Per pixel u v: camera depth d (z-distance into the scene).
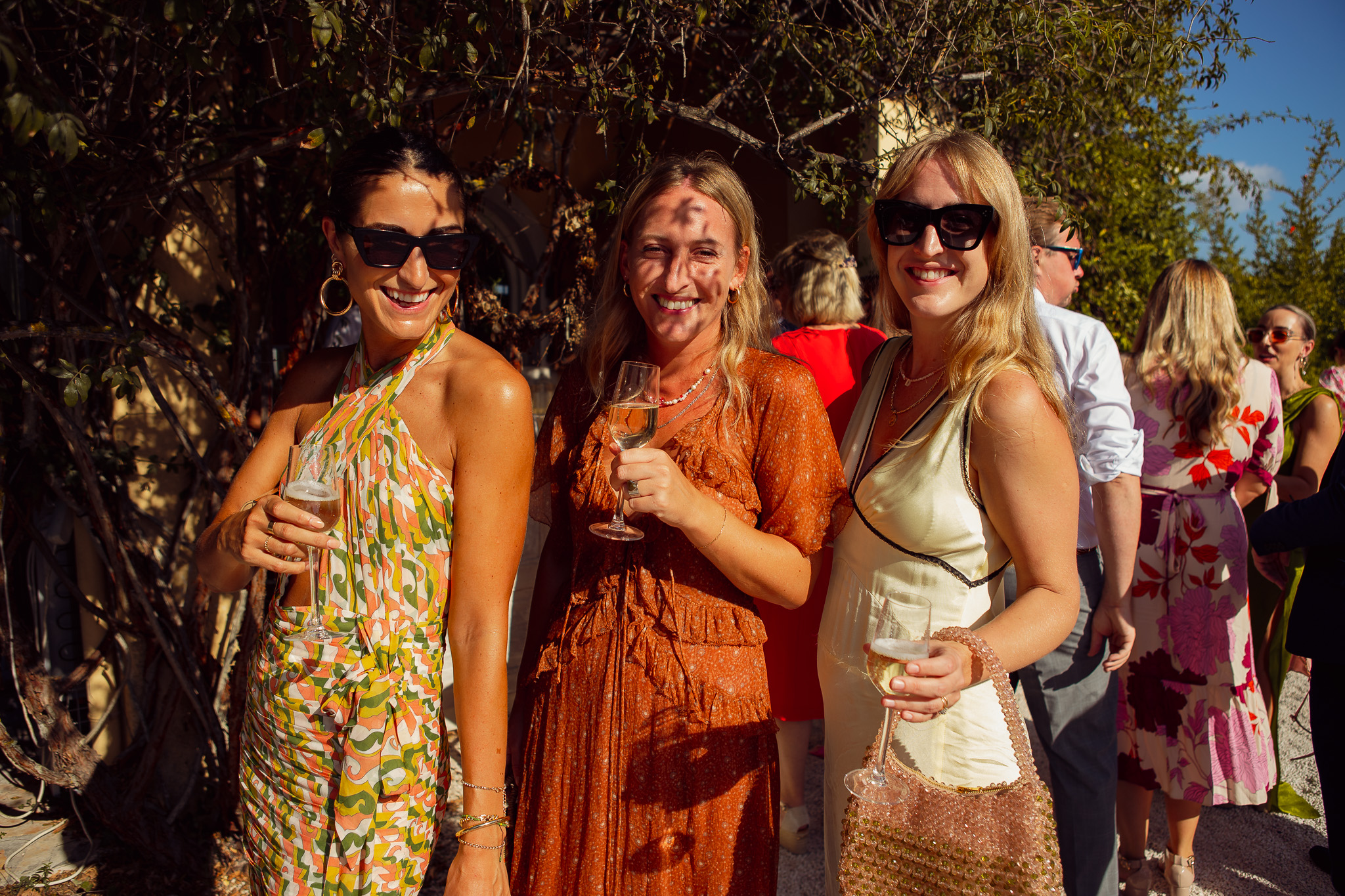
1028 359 1.65
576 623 1.74
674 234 1.73
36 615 3.09
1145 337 2.92
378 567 1.53
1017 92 3.21
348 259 1.56
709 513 1.59
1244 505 3.22
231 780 2.96
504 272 6.12
